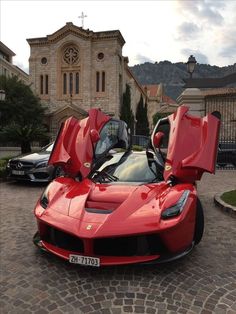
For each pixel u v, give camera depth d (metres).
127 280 3.24
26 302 2.85
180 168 4.16
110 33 39.50
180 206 3.41
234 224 5.21
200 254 3.93
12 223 5.25
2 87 34.84
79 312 2.70
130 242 3.30
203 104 13.51
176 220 3.26
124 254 3.33
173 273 3.41
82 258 3.25
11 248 4.12
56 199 3.87
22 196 7.57
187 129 4.60
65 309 2.74
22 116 35.16
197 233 3.97
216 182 9.68
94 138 4.97
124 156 5.24
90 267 3.51
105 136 5.61
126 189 3.91
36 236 3.94
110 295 2.96
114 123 5.95
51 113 39.66
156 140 5.04
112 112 39.81
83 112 38.84
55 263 3.64
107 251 3.33
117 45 40.16
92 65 40.44
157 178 4.48
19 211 6.06
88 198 3.73
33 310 2.73
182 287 3.11
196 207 3.80
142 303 2.83
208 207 6.38
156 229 3.15
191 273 3.41
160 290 3.05
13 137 15.50
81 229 3.18
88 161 4.79
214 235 4.65
